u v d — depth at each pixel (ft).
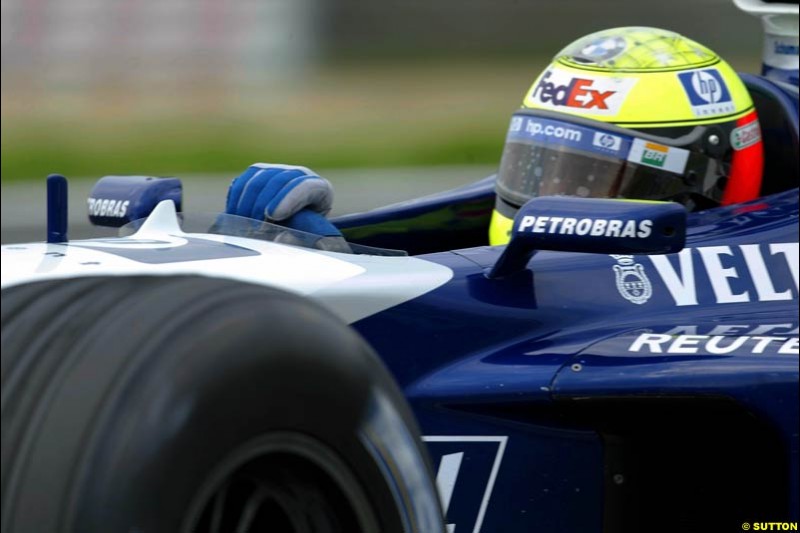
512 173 37.11
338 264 27.48
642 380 27.02
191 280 19.26
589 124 35.29
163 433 17.04
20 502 16.94
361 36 150.82
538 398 27.07
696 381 26.99
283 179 31.63
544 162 36.06
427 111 128.77
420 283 27.68
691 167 35.12
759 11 41.70
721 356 27.73
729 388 27.07
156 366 17.39
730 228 32.40
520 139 36.83
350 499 19.11
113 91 132.77
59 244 28.25
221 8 152.66
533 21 156.46
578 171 35.50
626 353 27.89
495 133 123.65
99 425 16.96
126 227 31.35
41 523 16.70
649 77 35.17
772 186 39.06
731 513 29.04
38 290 20.03
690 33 146.20
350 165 114.73
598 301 29.32
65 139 120.06
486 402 27.02
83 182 108.99
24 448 17.29
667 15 154.81
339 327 19.67
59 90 133.39
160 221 30.35
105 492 16.63
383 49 147.02
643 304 29.71
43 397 17.65
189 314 18.17
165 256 26.86
